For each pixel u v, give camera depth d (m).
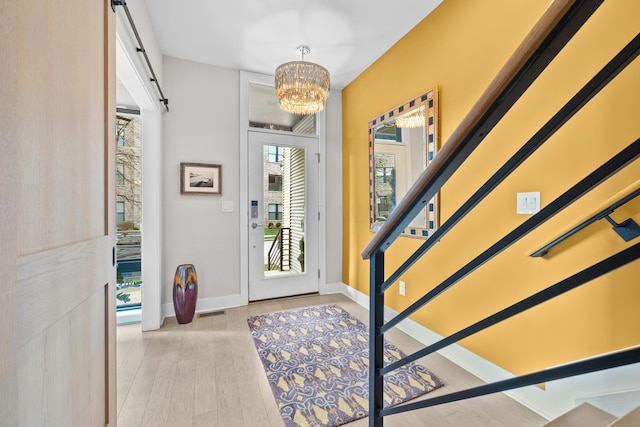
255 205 3.17
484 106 0.56
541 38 0.45
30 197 0.56
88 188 0.86
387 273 2.66
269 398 1.59
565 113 0.46
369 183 2.96
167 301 2.78
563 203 0.49
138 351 2.10
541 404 1.47
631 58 0.39
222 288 3.00
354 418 1.46
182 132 2.83
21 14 0.53
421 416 1.47
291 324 2.60
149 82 2.15
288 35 2.46
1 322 0.42
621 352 0.43
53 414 0.66
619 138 1.22
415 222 2.31
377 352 1.03
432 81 2.18
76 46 0.78
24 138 0.54
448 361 1.99
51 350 0.66
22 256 0.53
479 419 1.45
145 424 1.40
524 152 0.53
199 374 1.81
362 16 2.22
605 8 1.27
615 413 1.18
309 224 3.42
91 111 0.88
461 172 1.92
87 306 0.86
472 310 1.87
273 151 3.25
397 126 2.54
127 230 3.07
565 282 0.50
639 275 1.17
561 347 1.42
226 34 2.45
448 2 2.04
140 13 1.93
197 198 2.90
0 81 0.42
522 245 1.58
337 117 3.52
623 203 1.09
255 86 3.33
